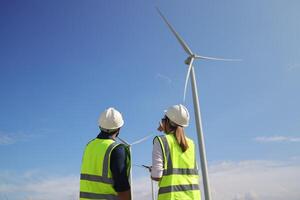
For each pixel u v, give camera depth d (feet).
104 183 8.43
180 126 9.52
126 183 8.36
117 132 9.36
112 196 8.44
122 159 8.50
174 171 8.87
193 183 9.04
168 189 8.68
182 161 9.11
